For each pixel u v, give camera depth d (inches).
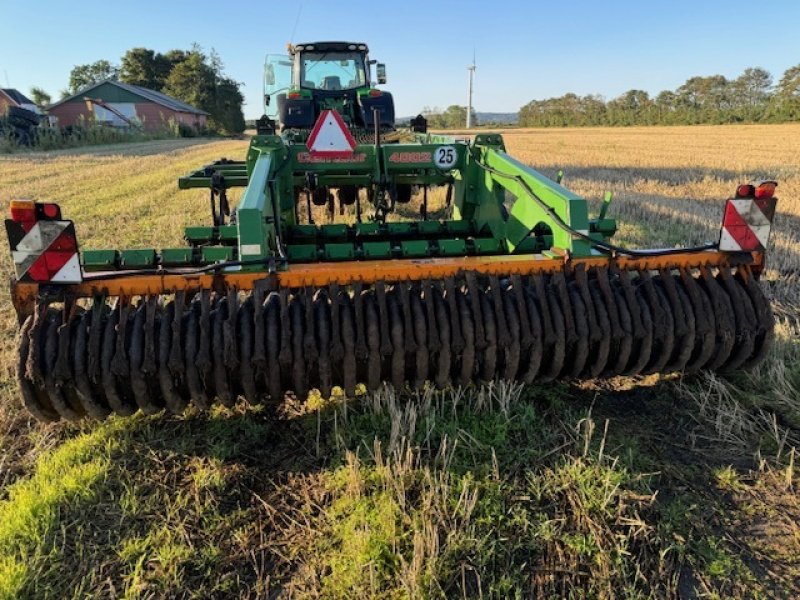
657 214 389.4
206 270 123.6
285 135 292.2
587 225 136.3
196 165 794.2
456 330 127.3
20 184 585.0
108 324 121.0
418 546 98.0
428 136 270.8
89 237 333.1
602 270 134.3
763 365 162.7
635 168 711.7
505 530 107.3
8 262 285.9
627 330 131.2
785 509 112.8
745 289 140.3
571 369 135.2
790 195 481.1
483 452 128.4
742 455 129.3
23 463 129.0
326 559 102.6
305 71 339.0
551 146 1164.5
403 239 209.0
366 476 120.8
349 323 125.0
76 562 101.7
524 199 162.7
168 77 3100.4
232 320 122.2
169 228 356.2
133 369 118.4
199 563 101.2
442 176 240.1
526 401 149.9
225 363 120.2
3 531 105.7
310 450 132.6
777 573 99.0
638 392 154.9
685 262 138.2
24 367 117.2
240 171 241.1
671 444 133.7
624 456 126.9
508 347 129.3
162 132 2028.8
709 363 142.9
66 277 119.5
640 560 101.0
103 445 132.3
